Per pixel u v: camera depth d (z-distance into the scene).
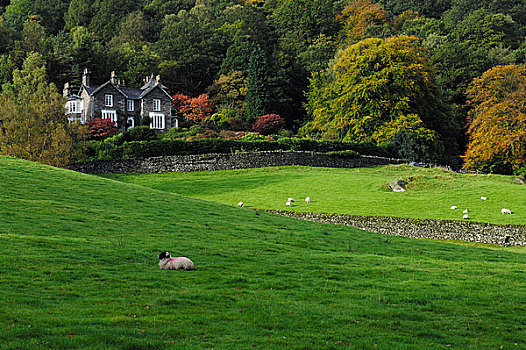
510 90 80.50
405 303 16.81
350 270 21.00
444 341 13.50
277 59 126.50
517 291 18.78
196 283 17.77
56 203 29.89
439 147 85.62
